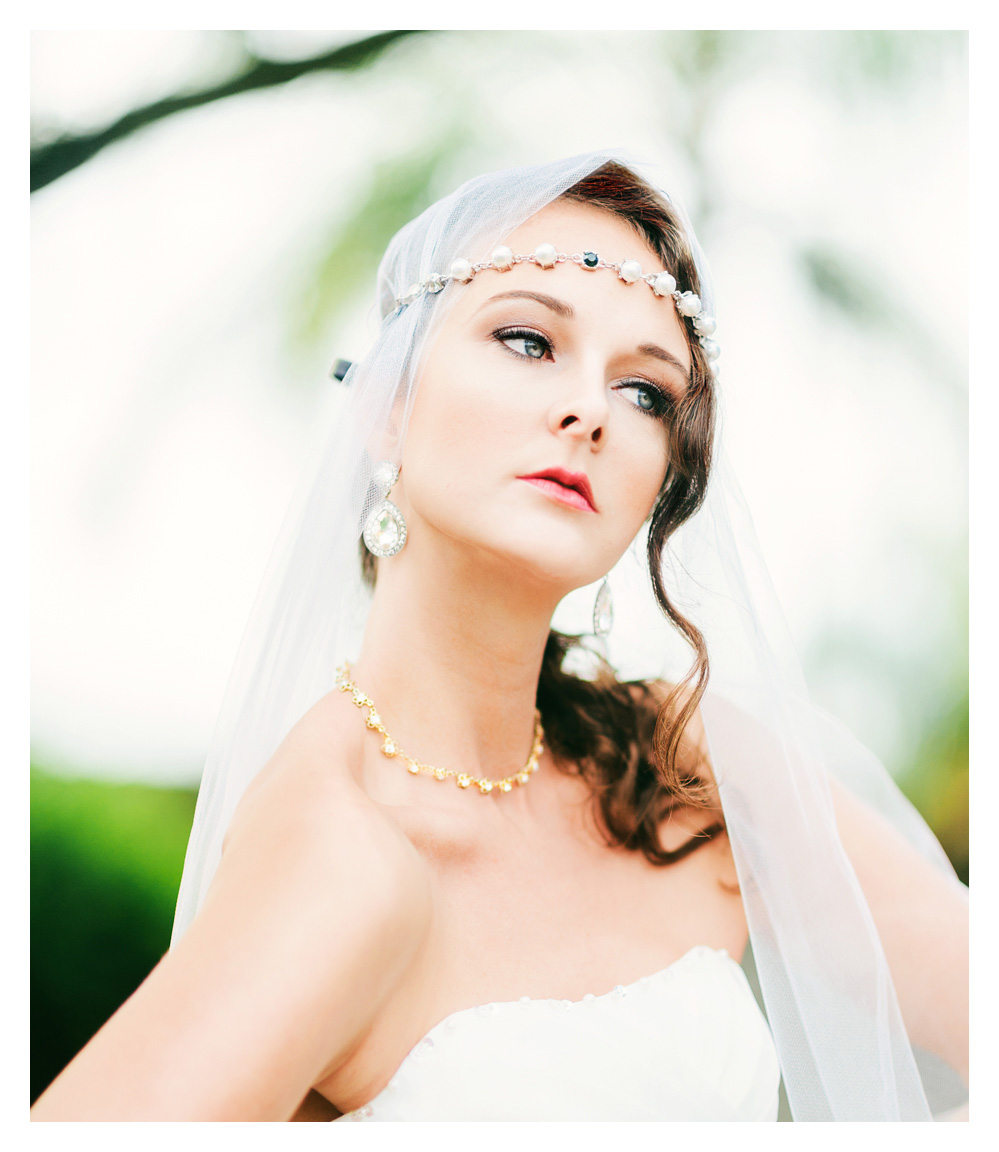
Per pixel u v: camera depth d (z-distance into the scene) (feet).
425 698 4.76
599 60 11.22
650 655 6.75
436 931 4.29
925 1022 5.69
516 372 4.46
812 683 11.33
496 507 4.35
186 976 3.43
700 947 5.15
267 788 4.12
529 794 5.25
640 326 4.66
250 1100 3.24
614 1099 4.17
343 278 10.65
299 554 5.11
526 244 4.60
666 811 5.55
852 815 5.91
